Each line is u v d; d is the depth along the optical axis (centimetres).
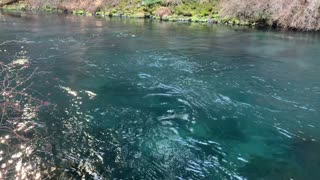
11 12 3114
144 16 2680
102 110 742
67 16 2788
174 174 511
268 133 651
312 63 1155
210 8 2472
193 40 1608
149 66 1123
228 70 1077
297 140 627
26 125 656
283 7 1922
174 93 859
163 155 562
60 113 719
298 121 704
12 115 696
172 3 2695
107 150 574
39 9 3384
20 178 489
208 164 541
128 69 1084
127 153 566
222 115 726
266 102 803
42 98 800
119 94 848
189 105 780
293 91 880
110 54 1300
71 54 1295
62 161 536
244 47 1438
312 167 541
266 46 1452
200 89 891
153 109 753
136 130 650
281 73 1041
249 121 700
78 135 624
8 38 1630
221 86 916
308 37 1667
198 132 648
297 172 527
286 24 1895
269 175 517
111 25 2186
